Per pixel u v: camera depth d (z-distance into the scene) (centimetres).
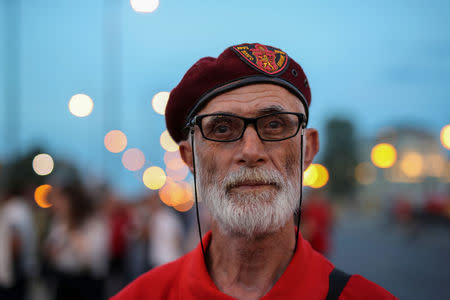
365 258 1153
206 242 154
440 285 799
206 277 138
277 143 136
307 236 675
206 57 151
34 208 559
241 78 137
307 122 150
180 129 161
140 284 157
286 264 142
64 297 432
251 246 139
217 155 137
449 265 1029
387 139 3753
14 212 432
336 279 138
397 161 3588
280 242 140
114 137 1277
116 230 693
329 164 4838
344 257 1174
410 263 1066
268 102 135
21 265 429
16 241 423
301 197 142
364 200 4159
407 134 3619
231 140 135
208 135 139
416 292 745
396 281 841
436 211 2164
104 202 669
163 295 150
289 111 139
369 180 4253
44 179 1241
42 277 504
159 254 477
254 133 134
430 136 3588
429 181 3394
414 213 1875
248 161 132
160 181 1861
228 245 143
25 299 443
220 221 138
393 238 1736
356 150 4841
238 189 134
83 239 432
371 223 2623
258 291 139
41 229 495
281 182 134
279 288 130
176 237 485
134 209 771
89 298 431
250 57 138
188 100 147
